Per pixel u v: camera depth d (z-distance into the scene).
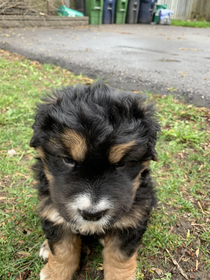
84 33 1.29
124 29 1.54
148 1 1.88
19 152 0.38
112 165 0.19
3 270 0.23
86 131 0.18
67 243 0.23
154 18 1.97
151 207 0.25
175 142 0.40
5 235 0.26
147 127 0.22
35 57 0.78
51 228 0.23
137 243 0.23
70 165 0.20
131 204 0.21
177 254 0.25
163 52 0.95
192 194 0.31
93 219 0.19
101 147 0.18
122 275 0.23
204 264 0.24
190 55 0.92
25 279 0.23
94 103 0.20
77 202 0.19
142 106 0.22
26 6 1.33
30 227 0.27
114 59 0.79
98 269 0.24
